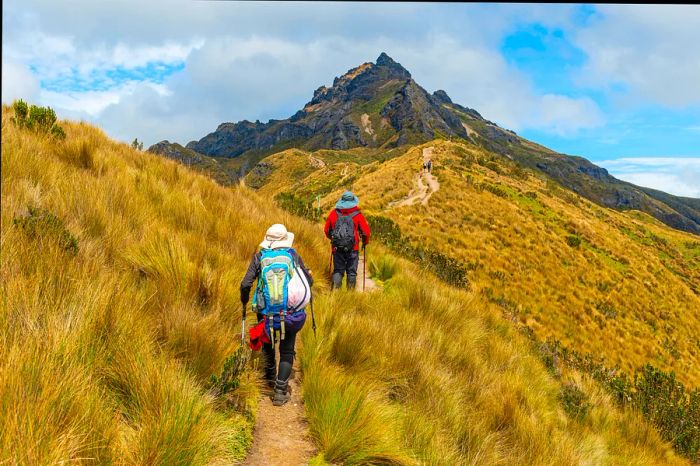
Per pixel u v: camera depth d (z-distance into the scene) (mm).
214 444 2588
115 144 11531
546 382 6539
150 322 3445
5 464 1760
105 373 2703
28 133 8180
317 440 3133
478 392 4629
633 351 24297
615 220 70062
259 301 3557
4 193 4773
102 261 4160
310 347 4312
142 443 2281
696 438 6902
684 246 107938
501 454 3650
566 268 32281
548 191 67000
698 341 29656
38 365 2199
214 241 6406
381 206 37500
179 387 2709
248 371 3668
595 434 5617
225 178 13328
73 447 1949
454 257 27750
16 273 3092
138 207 6273
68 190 5645
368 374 4016
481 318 8172
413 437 3271
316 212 18000
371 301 6062
